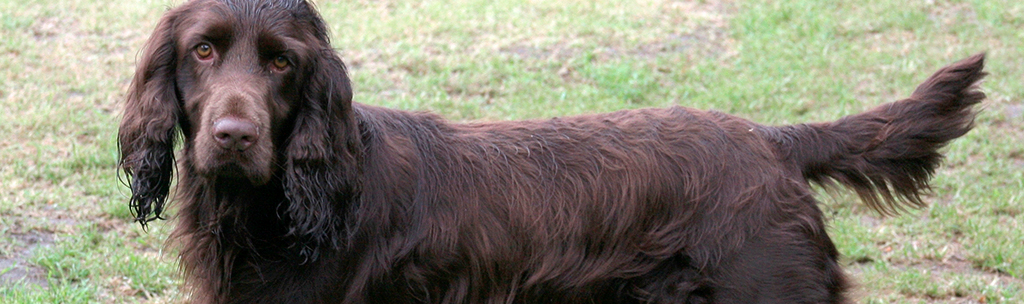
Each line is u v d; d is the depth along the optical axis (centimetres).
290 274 358
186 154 353
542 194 385
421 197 372
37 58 892
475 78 887
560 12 1110
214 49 331
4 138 709
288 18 335
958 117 413
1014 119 864
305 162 338
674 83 932
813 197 403
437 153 384
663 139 397
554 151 395
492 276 380
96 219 604
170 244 385
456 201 376
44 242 573
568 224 384
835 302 404
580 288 386
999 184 722
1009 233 633
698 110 418
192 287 381
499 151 391
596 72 929
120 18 1015
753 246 381
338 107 345
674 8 1154
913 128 410
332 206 347
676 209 387
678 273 384
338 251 355
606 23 1078
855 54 1031
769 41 1062
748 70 973
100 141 710
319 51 343
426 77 884
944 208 671
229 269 363
